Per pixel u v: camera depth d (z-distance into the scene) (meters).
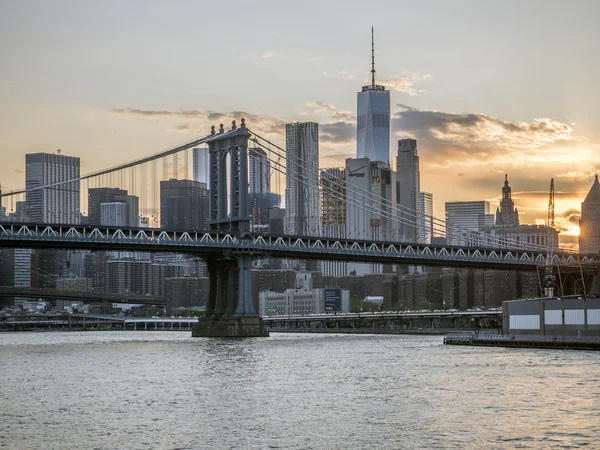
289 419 100.62
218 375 147.25
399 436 90.81
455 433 91.81
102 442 89.69
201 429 95.38
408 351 199.75
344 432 93.06
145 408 110.00
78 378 145.50
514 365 153.12
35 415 105.62
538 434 91.00
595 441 87.94
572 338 190.00
